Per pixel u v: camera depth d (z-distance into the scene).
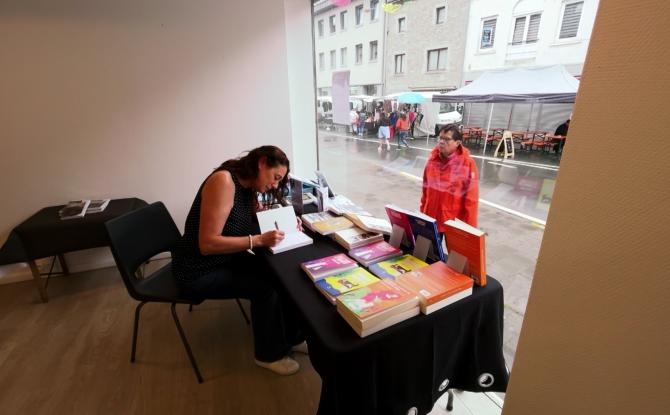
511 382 0.78
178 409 1.37
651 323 0.49
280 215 1.55
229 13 2.31
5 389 1.48
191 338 1.79
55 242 2.02
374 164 2.39
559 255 0.61
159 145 2.40
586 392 0.62
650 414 0.53
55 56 2.05
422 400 1.03
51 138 2.17
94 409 1.38
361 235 1.42
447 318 0.97
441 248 1.18
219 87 2.43
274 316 1.47
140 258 1.53
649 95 0.44
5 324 1.91
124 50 2.16
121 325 1.90
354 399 0.88
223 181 1.32
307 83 2.76
